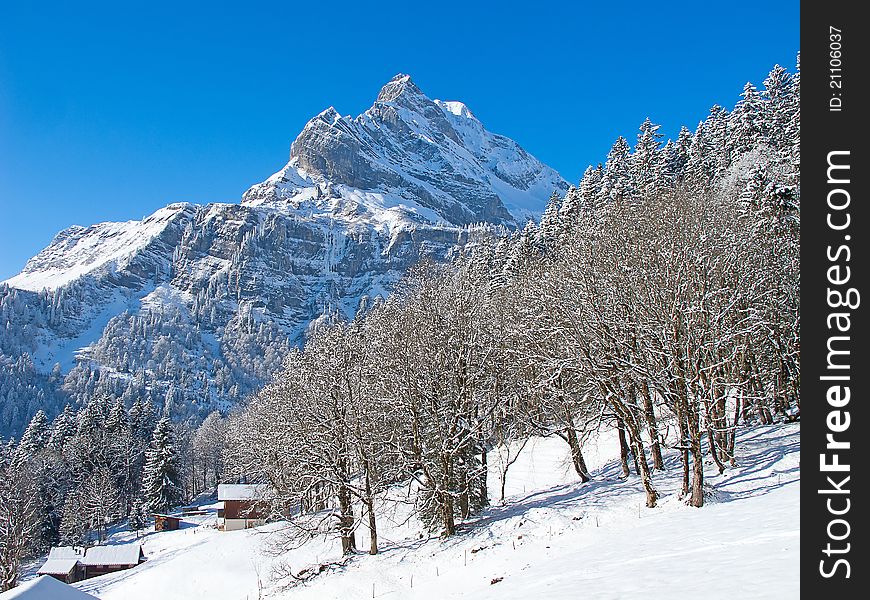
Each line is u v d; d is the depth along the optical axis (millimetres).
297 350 46000
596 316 23312
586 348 23984
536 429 34406
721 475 25422
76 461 89312
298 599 25922
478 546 24453
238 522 65188
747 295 24562
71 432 105125
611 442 41906
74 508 77000
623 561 15711
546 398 32156
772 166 40500
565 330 25172
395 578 24250
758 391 29672
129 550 62906
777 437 28531
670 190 41969
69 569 57062
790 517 16094
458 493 27656
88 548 72688
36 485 73062
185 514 94188
